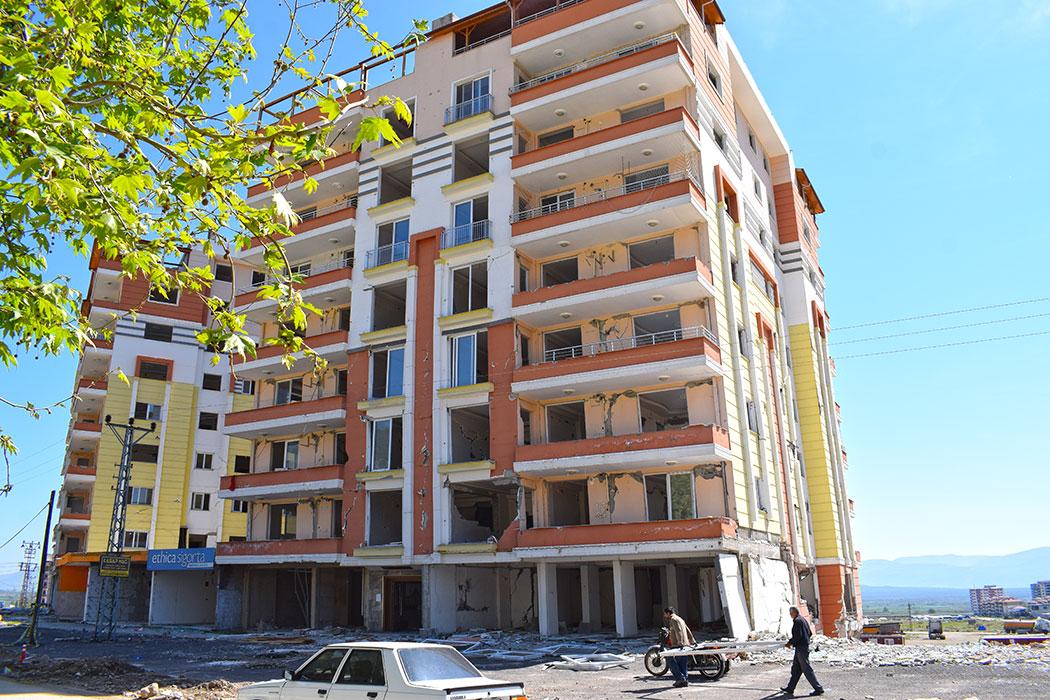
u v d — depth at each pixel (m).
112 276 51.78
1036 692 13.84
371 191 37.19
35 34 8.00
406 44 9.75
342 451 37.75
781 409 36.66
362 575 38.00
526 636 27.30
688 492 28.31
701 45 33.62
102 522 47.75
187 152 7.75
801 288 42.28
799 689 15.16
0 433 8.35
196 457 51.22
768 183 43.31
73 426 50.56
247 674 19.14
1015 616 98.25
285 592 39.00
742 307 32.75
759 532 29.50
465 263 33.16
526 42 33.53
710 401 28.64
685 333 29.36
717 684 16.23
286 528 39.59
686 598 31.86
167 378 51.31
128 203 7.07
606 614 33.00
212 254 8.43
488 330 31.61
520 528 28.75
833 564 38.06
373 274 35.53
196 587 41.75
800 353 41.47
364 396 34.41
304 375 39.97
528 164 32.19
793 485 36.75
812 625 32.25
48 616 54.12
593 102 32.41
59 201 6.75
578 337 33.59
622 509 29.06
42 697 14.95
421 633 29.34
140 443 49.75
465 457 32.28
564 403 31.72
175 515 49.56
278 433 38.94
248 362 39.56
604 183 32.72
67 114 6.48
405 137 37.03
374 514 33.19
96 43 8.60
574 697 14.59
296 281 8.56
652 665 17.53
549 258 33.22
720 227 31.70
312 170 38.91
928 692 14.23
